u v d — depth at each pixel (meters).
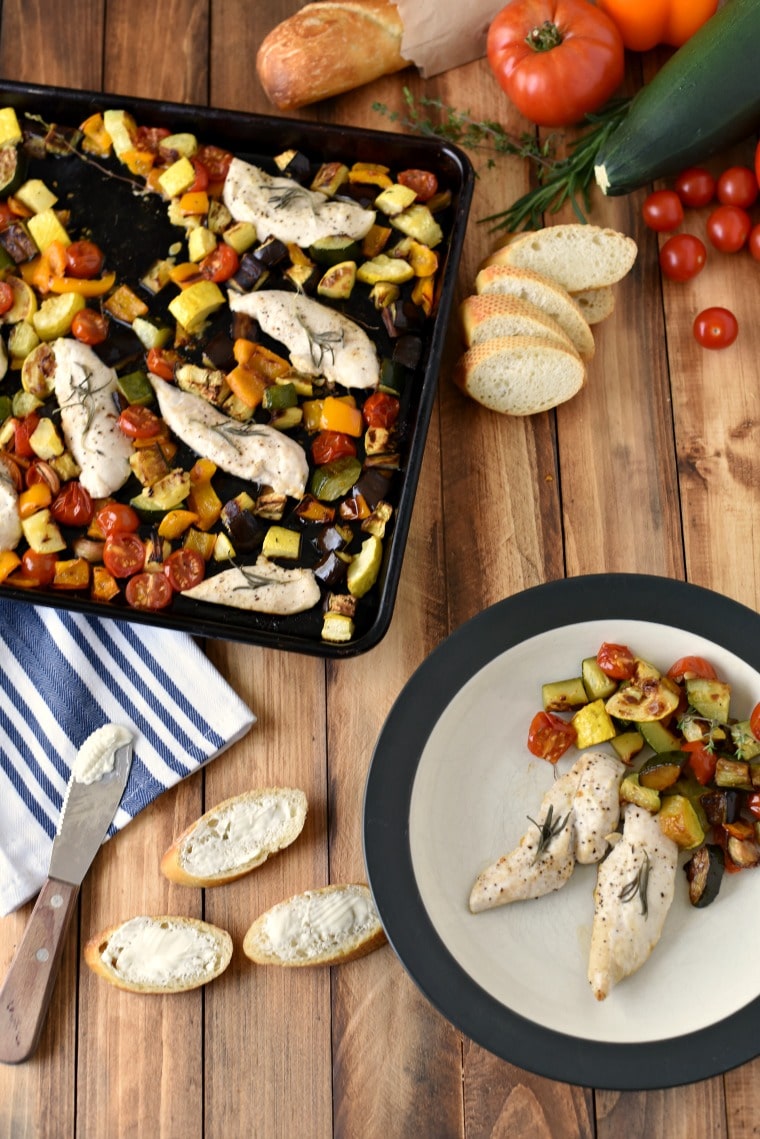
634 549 1.01
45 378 0.98
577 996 0.91
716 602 0.94
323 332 0.98
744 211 1.05
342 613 0.95
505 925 0.93
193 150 1.01
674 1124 0.94
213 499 0.97
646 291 1.05
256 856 0.96
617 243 0.99
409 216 1.00
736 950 0.92
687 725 0.93
